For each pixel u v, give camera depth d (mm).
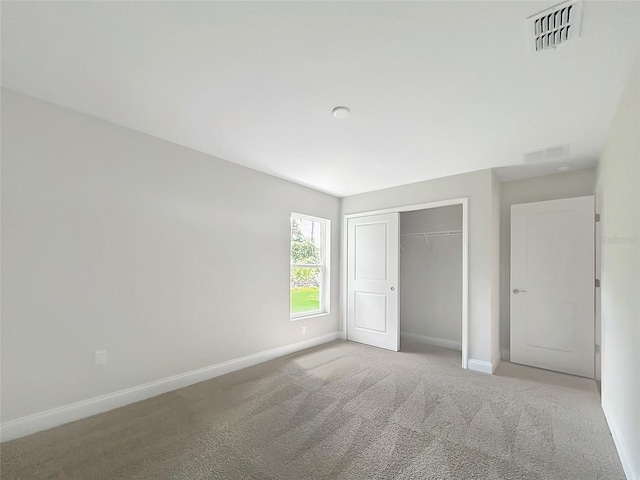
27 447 1888
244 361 3381
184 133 2611
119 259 2461
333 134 2580
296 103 2096
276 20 1362
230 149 2953
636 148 1579
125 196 2504
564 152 2916
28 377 2025
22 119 2023
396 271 4168
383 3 1261
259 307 3582
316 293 4645
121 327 2461
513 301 3693
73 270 2223
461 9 1282
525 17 1315
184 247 2893
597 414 2391
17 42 1519
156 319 2678
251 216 3518
